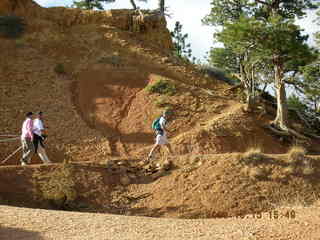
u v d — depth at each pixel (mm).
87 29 32156
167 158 14016
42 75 26438
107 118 23312
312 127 28000
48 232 8258
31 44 29703
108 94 25156
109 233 8477
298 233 8508
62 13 33188
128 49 30391
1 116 22031
